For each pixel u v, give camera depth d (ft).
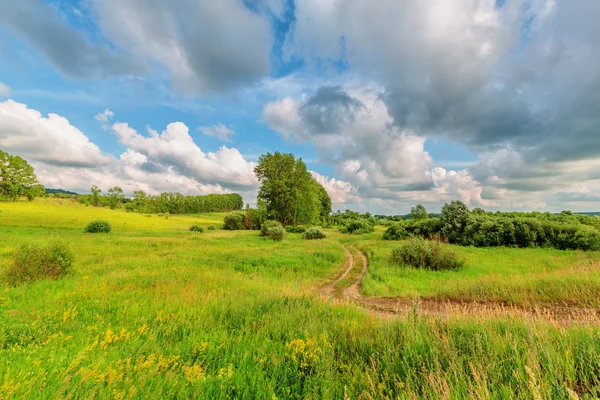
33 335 17.03
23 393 9.80
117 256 62.03
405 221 144.36
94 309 23.30
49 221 153.58
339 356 15.71
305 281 48.75
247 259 61.05
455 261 54.70
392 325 19.08
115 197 332.80
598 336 13.33
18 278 33.94
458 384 10.14
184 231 169.78
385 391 11.84
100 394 10.14
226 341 17.15
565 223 93.61
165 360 13.75
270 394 11.37
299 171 225.15
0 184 241.76
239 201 620.90
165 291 29.96
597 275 34.24
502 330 16.62
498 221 97.14
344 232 196.95
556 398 8.95
